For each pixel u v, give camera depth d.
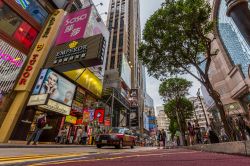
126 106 35.88
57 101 15.34
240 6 2.33
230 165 1.97
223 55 41.66
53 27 17.41
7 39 13.12
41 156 4.11
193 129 14.73
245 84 32.47
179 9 9.63
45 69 15.08
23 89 13.30
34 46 15.98
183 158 3.11
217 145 4.87
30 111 13.22
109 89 28.52
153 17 10.41
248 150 2.96
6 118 12.21
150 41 11.02
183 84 24.09
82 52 15.26
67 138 16.81
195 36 9.88
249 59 33.56
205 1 9.54
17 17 14.48
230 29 39.62
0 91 12.29
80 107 19.64
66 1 21.22
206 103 57.34
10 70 13.11
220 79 44.12
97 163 2.45
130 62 62.09
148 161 2.67
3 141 11.08
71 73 18.14
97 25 23.73
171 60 11.46
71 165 2.22
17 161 2.94
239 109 37.50
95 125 20.83
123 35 64.69
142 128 56.28
